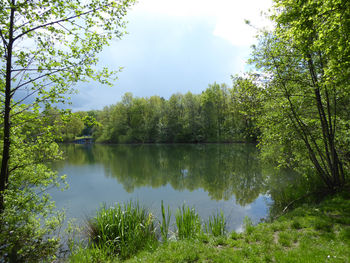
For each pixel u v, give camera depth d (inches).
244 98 401.7
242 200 480.1
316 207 305.6
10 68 217.0
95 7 230.1
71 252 258.5
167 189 595.5
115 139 2758.4
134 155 1433.3
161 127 2593.5
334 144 363.6
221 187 608.7
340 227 230.2
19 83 221.8
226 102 2571.4
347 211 269.3
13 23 216.8
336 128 370.0
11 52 214.7
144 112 2787.9
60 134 271.7
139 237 269.3
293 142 394.3
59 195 540.4
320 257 175.8
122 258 244.7
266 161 669.9
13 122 246.5
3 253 219.0
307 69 347.6
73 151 1748.3
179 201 484.1
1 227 219.5
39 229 267.3
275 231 249.8
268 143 418.3
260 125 407.2
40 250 250.5
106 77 251.3
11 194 247.4
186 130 2532.0
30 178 275.0
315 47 261.0
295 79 348.2
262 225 278.1
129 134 2679.6
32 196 261.6
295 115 359.9
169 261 200.4
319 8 226.4
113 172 854.5
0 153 253.4
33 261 236.2
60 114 244.5
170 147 2053.4
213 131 2549.2
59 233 311.0
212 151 1578.5
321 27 239.6
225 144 2239.2
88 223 338.6
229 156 1262.3
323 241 206.1
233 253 204.7
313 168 447.2
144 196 530.3
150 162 1107.9
